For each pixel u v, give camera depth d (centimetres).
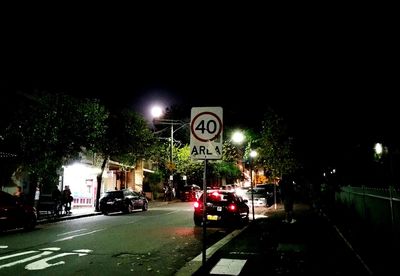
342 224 1614
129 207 2742
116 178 4106
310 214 2331
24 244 1285
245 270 869
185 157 4497
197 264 932
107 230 1678
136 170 4444
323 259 964
